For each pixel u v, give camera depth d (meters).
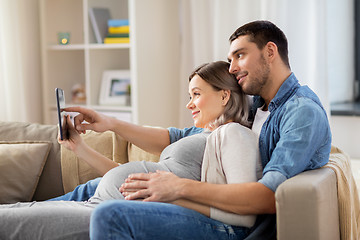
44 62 3.67
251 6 3.30
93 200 1.67
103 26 3.59
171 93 3.69
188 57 3.63
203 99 1.72
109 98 3.61
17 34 3.52
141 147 2.02
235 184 1.46
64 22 3.78
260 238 1.51
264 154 1.65
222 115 1.73
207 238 1.47
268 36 1.67
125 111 3.47
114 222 1.36
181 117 3.64
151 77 3.49
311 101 1.58
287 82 1.67
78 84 3.79
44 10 3.62
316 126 1.50
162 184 1.51
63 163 2.08
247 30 1.69
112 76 3.64
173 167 1.66
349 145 3.32
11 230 1.50
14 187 2.04
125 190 1.57
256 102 1.83
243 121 1.74
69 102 3.79
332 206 1.48
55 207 1.54
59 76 3.78
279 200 1.35
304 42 3.13
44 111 3.71
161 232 1.42
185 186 1.49
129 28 3.39
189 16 3.61
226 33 3.42
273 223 1.58
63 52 3.80
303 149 1.47
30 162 2.07
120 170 1.67
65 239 1.49
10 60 3.49
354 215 1.70
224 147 1.56
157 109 3.57
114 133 2.12
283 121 1.57
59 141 1.93
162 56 3.59
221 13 3.41
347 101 3.62
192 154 1.67
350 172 1.77
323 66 3.07
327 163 1.63
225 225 1.50
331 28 3.48
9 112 3.49
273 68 1.68
